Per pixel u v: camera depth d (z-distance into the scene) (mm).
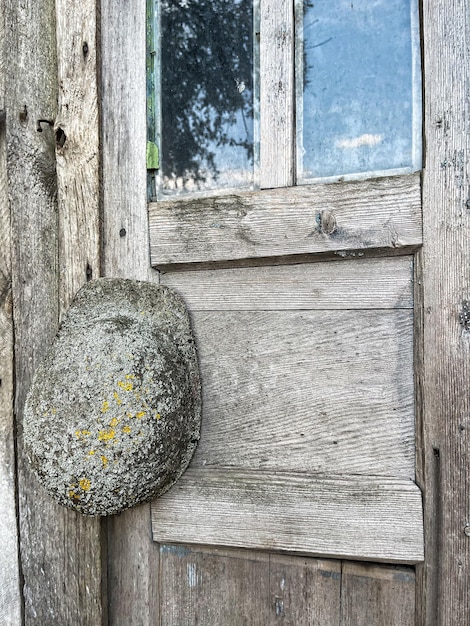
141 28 705
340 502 620
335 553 620
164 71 707
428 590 588
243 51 678
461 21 575
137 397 590
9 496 757
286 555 667
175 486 679
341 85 642
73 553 724
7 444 758
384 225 599
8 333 756
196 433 672
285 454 648
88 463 581
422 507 592
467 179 570
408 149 615
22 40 754
